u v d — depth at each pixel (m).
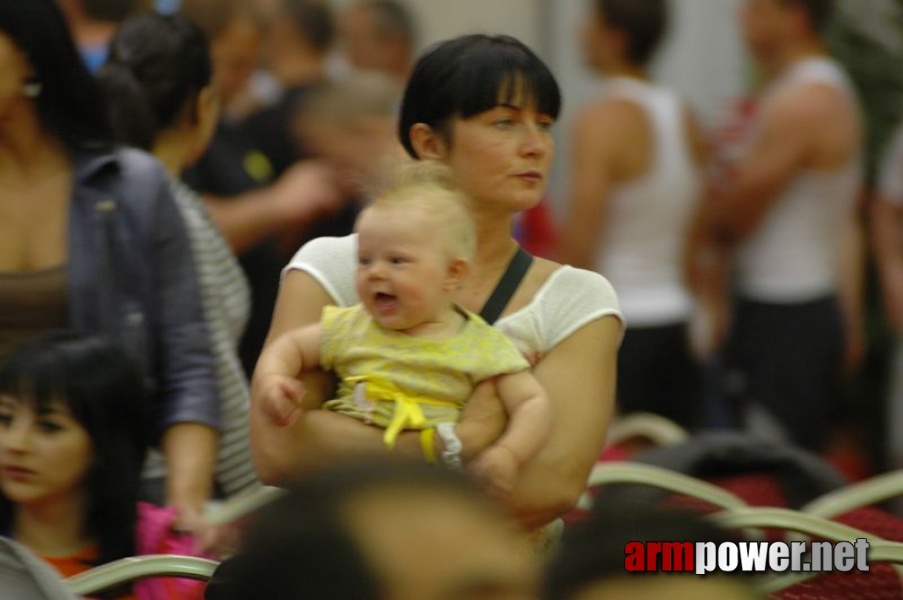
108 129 11.91
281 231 15.78
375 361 8.73
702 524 6.30
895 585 10.60
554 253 18.42
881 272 20.69
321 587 5.09
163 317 11.88
